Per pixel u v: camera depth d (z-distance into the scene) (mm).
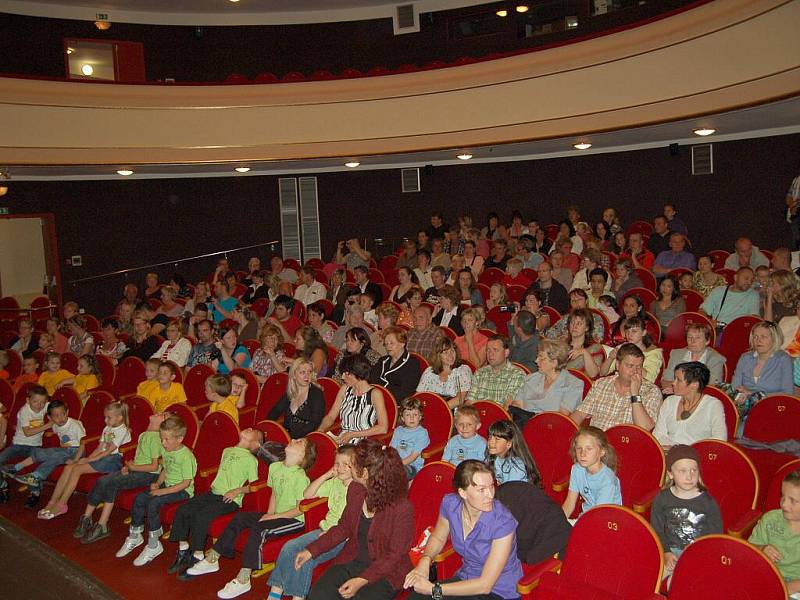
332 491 4375
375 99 10688
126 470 5426
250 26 13492
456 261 9664
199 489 5285
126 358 7801
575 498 3957
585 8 12031
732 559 2896
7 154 9789
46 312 12227
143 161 10625
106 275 12617
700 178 10867
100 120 10367
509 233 11586
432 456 4953
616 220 11000
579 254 10117
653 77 8555
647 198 11398
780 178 10203
